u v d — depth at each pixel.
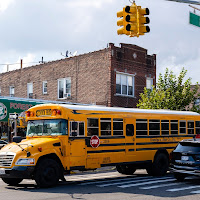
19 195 10.62
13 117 18.56
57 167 12.38
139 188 11.88
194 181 13.66
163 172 16.12
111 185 12.67
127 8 11.32
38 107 13.48
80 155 13.08
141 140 15.47
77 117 13.18
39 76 33.59
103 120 14.07
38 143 12.16
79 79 30.17
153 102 24.97
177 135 17.11
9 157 11.98
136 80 30.11
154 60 31.91
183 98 24.88
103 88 28.31
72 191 11.30
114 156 14.32
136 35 11.41
